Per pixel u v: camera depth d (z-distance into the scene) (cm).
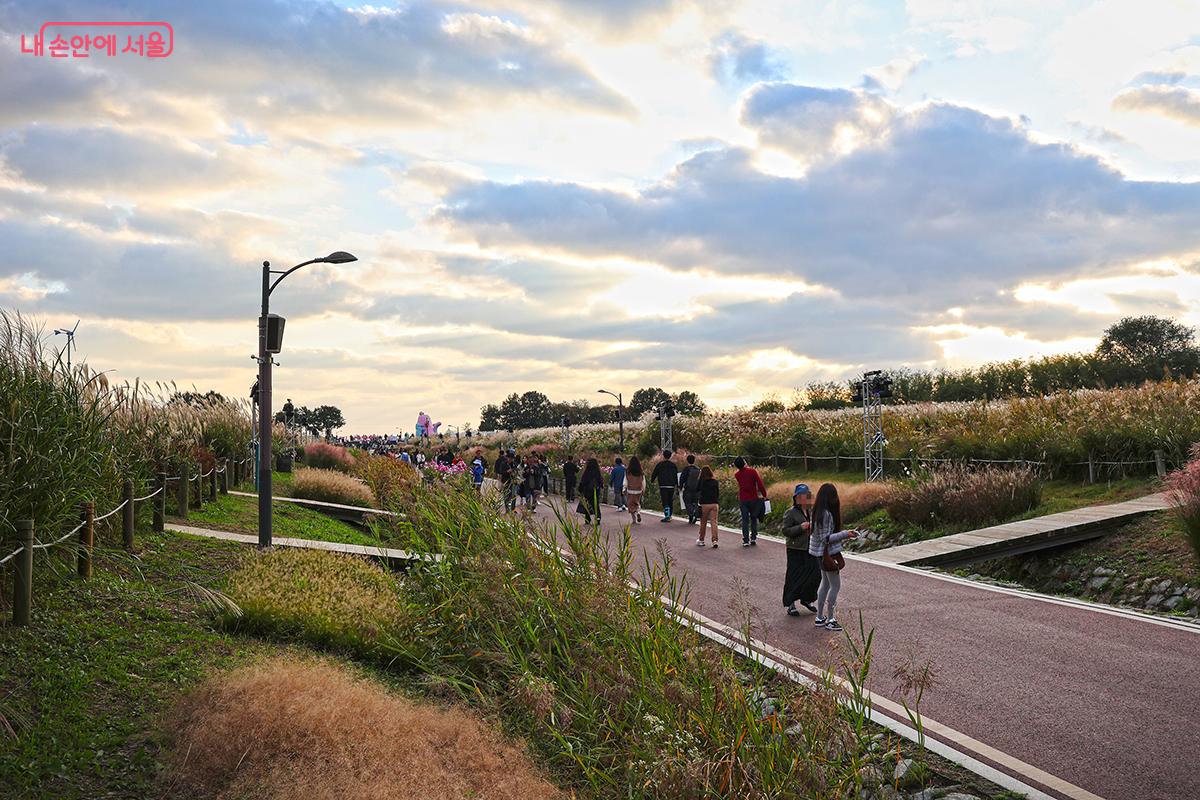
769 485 2911
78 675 673
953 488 2048
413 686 808
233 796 514
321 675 670
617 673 743
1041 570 1661
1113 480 2119
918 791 633
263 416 1414
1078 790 623
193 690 638
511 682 755
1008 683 868
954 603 1249
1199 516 1359
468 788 559
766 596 1323
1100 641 1016
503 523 1083
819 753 605
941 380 4972
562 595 888
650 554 1762
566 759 670
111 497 1102
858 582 1433
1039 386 4675
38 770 527
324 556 1186
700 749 623
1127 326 6084
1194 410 2195
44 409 814
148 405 1452
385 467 3009
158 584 994
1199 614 1273
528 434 6944
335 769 534
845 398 5194
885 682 885
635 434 5150
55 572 845
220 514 1700
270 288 1466
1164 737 716
